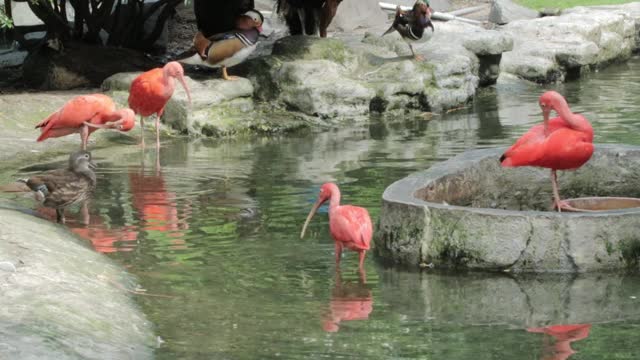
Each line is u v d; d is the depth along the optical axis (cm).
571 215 948
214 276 948
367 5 2770
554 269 947
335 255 1018
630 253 952
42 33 2592
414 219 991
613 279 934
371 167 1450
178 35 2656
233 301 878
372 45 2188
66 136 1628
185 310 852
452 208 974
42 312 761
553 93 1036
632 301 877
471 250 964
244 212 1188
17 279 830
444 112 1991
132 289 904
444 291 909
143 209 1198
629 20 2812
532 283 929
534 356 750
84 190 1109
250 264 987
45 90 2053
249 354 752
